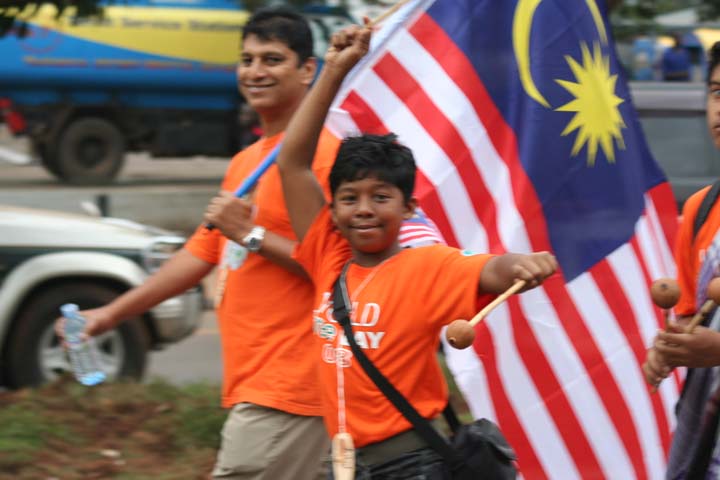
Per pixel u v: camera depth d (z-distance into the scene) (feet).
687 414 27.71
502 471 25.12
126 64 168.25
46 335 58.39
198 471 46.29
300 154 27.84
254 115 160.86
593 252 35.29
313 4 141.79
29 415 50.14
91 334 33.78
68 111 169.07
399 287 25.11
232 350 31.65
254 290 30.99
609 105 36.35
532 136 35.09
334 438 25.23
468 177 34.99
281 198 30.32
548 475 34.06
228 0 171.53
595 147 35.73
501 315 34.14
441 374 26.07
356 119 35.32
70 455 47.34
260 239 29.76
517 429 33.91
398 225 25.52
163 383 56.85
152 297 34.09
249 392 31.12
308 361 30.71
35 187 171.53
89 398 53.11
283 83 31.53
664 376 26.66
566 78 35.58
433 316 24.93
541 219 34.94
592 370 34.60
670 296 24.40
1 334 57.41
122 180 188.14
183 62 170.60
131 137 175.22
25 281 57.57
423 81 35.35
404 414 24.97
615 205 35.81
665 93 82.99
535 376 34.24
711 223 28.17
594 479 34.37
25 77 164.25
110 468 46.21
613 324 35.12
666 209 37.73
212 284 104.88
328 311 26.27
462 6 35.40
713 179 82.33
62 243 58.85
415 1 35.35
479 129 35.17
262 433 30.91
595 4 36.63
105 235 60.13
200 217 124.06
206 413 51.80
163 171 208.33
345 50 27.25
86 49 166.09
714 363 24.89
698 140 82.64
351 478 24.88
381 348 25.14
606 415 34.58
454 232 34.83
